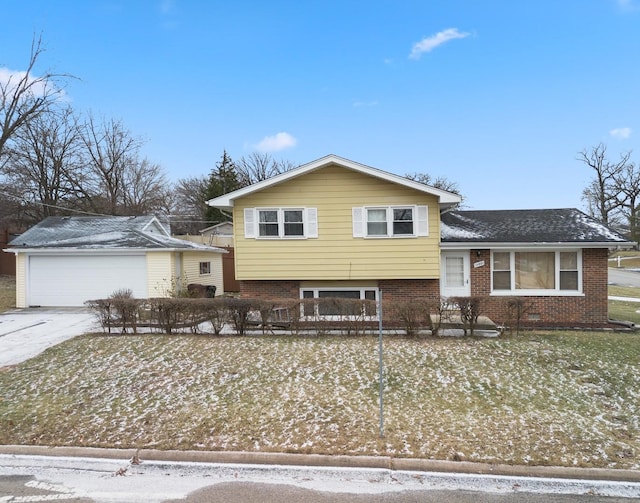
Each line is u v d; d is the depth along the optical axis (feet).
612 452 15.83
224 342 32.42
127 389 23.04
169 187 159.02
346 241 42.19
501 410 20.02
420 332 35.37
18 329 40.65
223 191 149.69
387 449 15.92
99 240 57.31
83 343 32.65
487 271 43.52
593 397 22.06
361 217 42.04
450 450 15.84
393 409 20.06
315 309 35.45
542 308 43.16
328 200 42.24
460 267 44.14
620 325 41.29
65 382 24.27
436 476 14.25
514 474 14.34
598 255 42.60
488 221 50.01
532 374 25.36
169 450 16.08
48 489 13.62
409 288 43.06
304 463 15.16
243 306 34.83
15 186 94.38
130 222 66.74
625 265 164.14
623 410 20.43
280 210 42.47
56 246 54.65
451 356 28.58
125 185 127.24
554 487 13.58
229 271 79.15
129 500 12.92
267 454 15.57
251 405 20.58
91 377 25.02
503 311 38.75
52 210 100.37
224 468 14.94
